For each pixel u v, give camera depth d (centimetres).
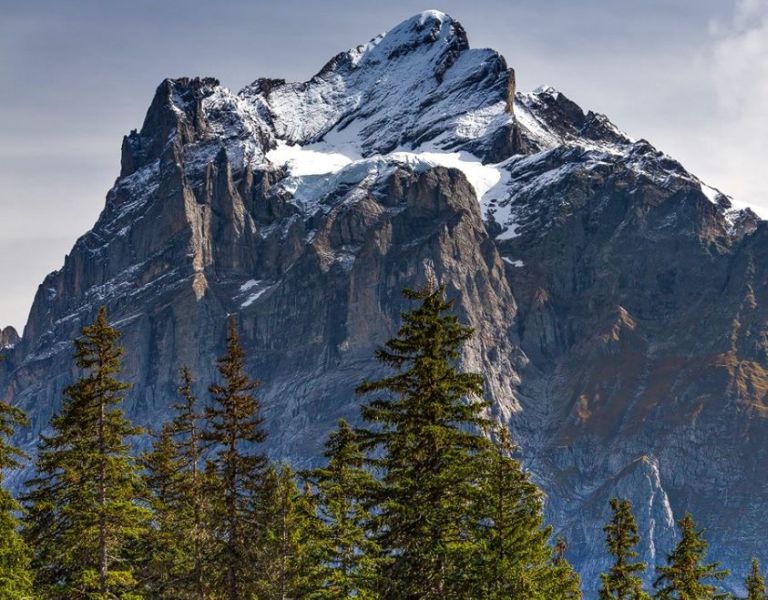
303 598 12975
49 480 12069
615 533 16612
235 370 13138
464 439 10412
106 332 12025
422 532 10412
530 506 12119
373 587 11444
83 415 11944
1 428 11931
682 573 16175
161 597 13662
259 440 13112
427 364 10312
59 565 12150
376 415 10400
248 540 13162
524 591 11581
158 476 14400
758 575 17875
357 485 10944
